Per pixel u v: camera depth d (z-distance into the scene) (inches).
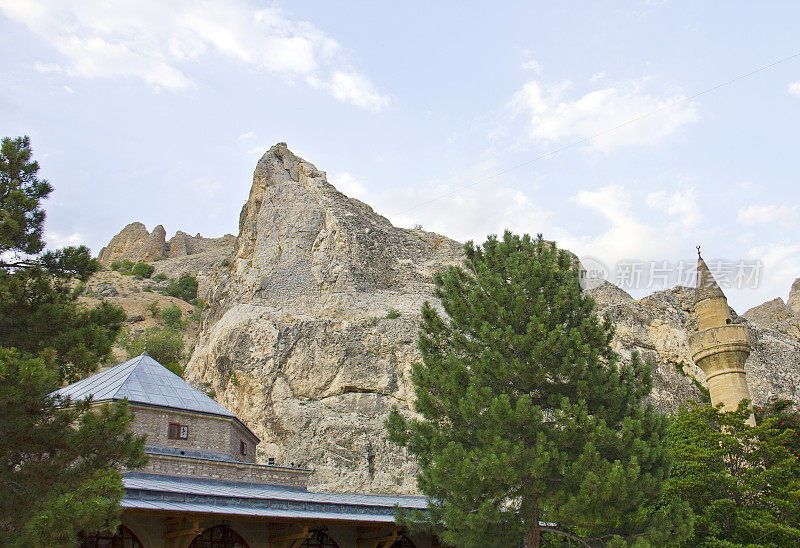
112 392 1310.3
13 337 816.9
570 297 1075.9
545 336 1010.7
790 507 1246.9
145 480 1159.6
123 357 3479.3
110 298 5004.9
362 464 2123.5
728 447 1333.7
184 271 6382.9
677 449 1349.7
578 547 1095.6
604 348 1088.8
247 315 2576.3
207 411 1389.0
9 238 830.5
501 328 1061.1
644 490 927.7
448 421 1066.1
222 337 2554.1
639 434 951.0
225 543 1077.1
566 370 989.8
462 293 1143.6
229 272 3240.7
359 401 2327.8
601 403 1028.5
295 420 2226.9
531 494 956.0
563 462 925.8
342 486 2059.5
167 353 3503.9
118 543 957.8
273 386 2351.1
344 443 2160.4
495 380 1031.0
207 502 1018.7
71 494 643.5
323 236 2945.4
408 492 2080.5
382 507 1203.2
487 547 930.7
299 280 2751.0
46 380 706.2
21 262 880.3
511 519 946.1
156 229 7628.0
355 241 2908.5
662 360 2920.8
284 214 3088.1
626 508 914.7
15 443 709.3
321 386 2363.4
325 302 2645.2
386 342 2465.6
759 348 3218.5
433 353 1132.5
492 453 907.4
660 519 960.9
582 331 1048.8
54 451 735.7
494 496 944.3
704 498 1291.8
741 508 1262.3
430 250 3245.6
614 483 877.2
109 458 739.4
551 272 1093.8
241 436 1498.5
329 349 2433.6
